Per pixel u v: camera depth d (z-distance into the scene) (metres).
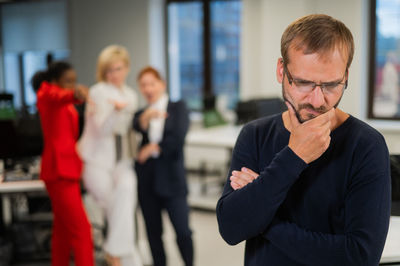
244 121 4.95
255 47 5.77
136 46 6.49
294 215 0.94
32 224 3.95
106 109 2.72
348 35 0.85
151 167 2.77
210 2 6.38
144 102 6.49
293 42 0.84
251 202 0.90
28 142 3.39
